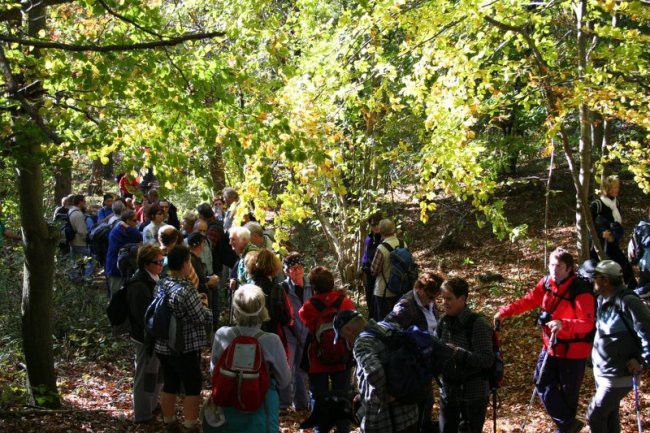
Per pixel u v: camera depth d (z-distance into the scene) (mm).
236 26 6352
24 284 7434
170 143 6289
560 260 6008
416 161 11438
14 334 9734
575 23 11344
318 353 6086
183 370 6020
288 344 7441
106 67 5555
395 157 11000
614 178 10281
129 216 11414
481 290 13125
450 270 14766
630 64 8008
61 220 14273
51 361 7531
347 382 6160
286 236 7648
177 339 5871
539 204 18000
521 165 20984
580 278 6059
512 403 8094
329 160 6785
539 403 7977
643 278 9992
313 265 14914
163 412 6188
